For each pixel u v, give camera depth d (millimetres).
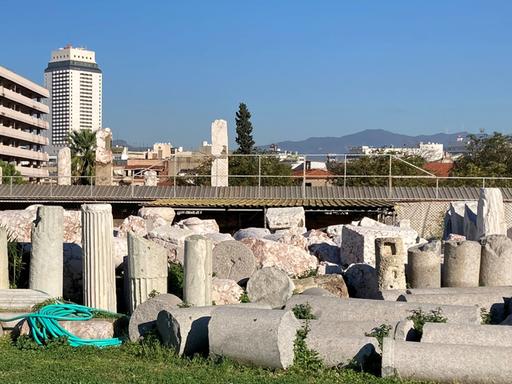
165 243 19297
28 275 17984
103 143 37375
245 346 11289
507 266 16188
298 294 14992
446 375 10422
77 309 14469
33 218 22000
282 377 10742
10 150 86562
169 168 57531
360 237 19875
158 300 13414
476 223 23188
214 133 37375
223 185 36750
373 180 51281
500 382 10203
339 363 11312
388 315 12797
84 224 15797
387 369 10664
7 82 89562
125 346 13039
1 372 11234
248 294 15828
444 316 12500
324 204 30906
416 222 32406
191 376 10812
